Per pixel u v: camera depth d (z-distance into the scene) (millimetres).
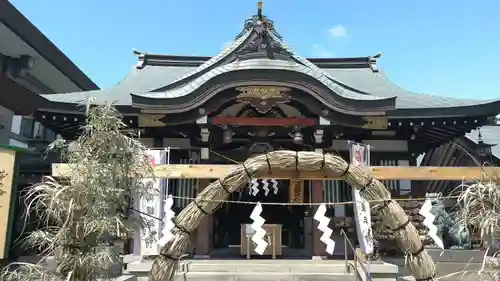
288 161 4398
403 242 4328
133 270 8812
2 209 7457
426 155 17828
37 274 4395
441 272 9672
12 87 12188
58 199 4176
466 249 10180
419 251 4297
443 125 11547
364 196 4496
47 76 17781
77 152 4477
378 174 7590
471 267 9586
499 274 4184
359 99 10234
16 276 4449
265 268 9820
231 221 14344
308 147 11484
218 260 10547
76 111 10914
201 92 10078
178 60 16875
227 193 4457
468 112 10992
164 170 8094
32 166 15227
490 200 4199
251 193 11906
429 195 7113
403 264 10375
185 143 11789
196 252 10836
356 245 11094
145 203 8367
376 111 10281
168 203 7238
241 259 10828
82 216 4215
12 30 13516
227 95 10352
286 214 14023
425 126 11602
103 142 4488
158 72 16094
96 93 12648
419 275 4266
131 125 11414
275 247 11016
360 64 16969
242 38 12195
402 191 11703
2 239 7371
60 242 4258
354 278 9016
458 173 7559
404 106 11344
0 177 7516
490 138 19312
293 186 11156
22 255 11234
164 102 10078
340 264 10055
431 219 5570
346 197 11445
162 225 8391
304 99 10391
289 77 10031
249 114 11078
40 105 11156
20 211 11578
